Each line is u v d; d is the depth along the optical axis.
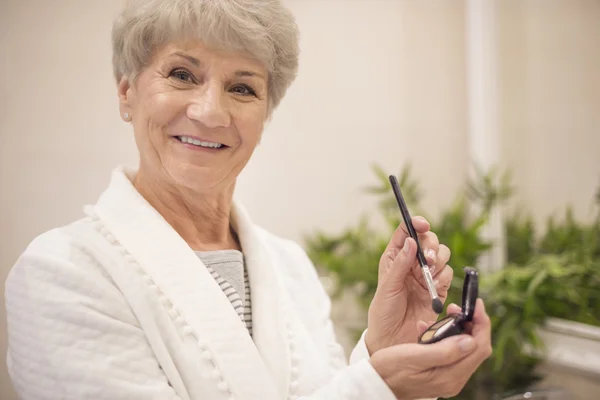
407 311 0.80
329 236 1.89
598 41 1.57
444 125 2.05
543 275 1.57
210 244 0.90
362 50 1.94
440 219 1.93
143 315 0.71
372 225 1.96
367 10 1.94
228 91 0.81
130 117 0.86
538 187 1.78
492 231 1.86
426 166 2.03
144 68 0.80
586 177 1.62
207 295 0.76
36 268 0.71
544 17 1.74
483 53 1.93
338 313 1.90
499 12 1.90
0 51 1.45
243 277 0.88
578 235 1.64
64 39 1.52
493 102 1.92
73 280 0.70
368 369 0.63
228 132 0.81
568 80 1.67
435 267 0.77
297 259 1.05
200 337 0.73
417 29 2.01
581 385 1.60
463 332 0.61
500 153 1.91
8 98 1.46
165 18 0.75
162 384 0.69
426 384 0.62
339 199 1.91
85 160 1.54
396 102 1.99
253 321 0.84
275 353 0.81
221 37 0.76
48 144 1.50
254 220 1.81
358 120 1.94
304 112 1.86
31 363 0.68
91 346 0.67
